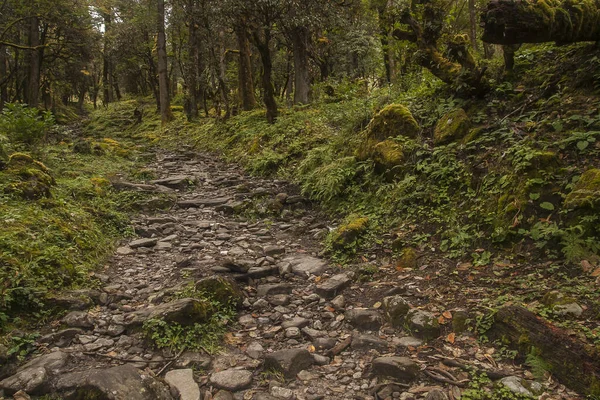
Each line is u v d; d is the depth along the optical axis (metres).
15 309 4.12
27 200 6.30
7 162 7.13
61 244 5.41
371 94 12.21
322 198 8.23
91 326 4.14
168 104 26.02
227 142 15.50
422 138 7.46
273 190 9.22
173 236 7.03
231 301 4.58
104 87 48.12
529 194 5.01
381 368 3.48
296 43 16.31
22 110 10.00
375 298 4.69
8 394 3.17
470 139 6.54
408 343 3.85
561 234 4.45
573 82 6.24
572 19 5.46
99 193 8.33
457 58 7.35
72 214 6.44
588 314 3.62
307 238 6.98
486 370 3.35
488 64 8.12
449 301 4.36
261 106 20.75
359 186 7.66
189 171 12.42
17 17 23.42
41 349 3.75
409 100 8.86
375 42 18.66
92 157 12.56
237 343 4.03
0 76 28.52
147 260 6.07
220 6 13.78
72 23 25.80
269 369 3.61
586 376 3.05
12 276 4.26
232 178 11.11
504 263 4.72
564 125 5.65
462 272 4.86
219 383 3.41
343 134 9.70
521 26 5.25
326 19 15.36
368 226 6.39
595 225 4.38
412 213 6.34
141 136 23.67
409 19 7.93
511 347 3.55
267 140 12.98
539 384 3.13
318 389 3.37
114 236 6.85
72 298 4.43
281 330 4.23
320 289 4.91
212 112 25.84
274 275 5.55
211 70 20.45
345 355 3.82
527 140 5.68
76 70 33.28
